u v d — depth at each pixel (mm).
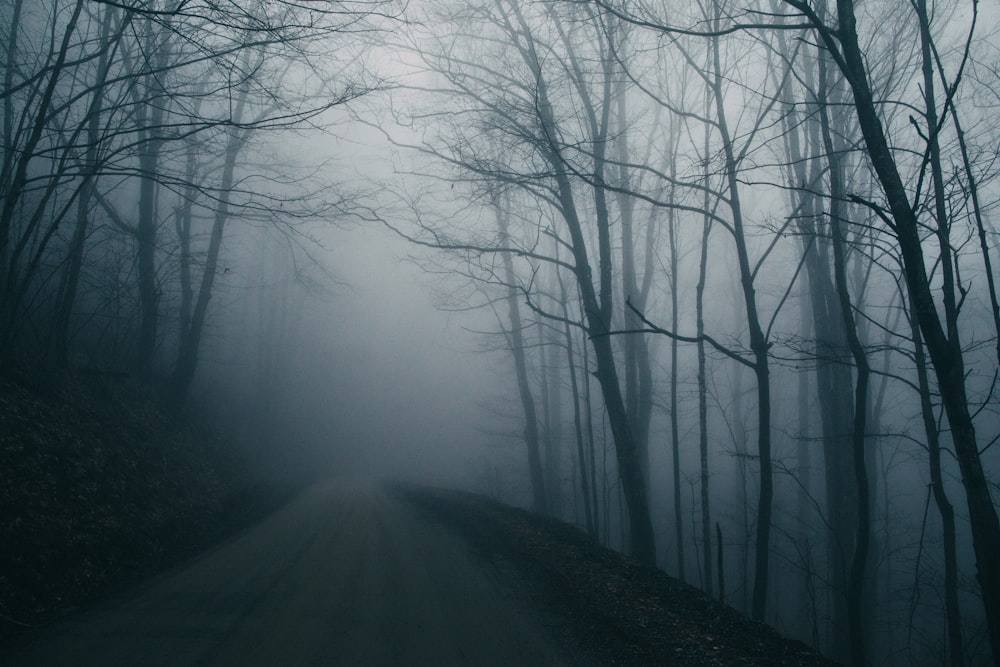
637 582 9703
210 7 8477
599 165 16031
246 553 11500
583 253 16812
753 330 12820
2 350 13656
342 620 7184
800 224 13695
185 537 13336
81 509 11141
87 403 16672
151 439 18828
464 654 6191
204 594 8359
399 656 6070
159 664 5691
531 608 8000
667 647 6684
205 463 21828
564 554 11727
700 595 9258
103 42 13992
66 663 5695
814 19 8492
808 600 21250
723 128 13117
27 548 8836
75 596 8391
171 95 10641
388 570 10000
